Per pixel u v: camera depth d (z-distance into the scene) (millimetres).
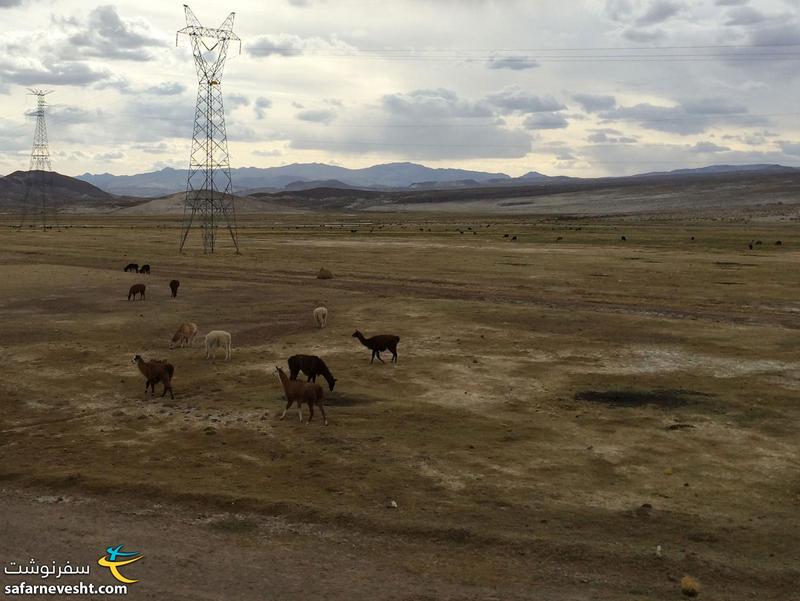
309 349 33781
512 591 12391
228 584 12453
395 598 12047
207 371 29234
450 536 14430
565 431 21625
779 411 23828
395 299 49656
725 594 12406
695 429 21891
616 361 31547
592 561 13484
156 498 16359
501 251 91812
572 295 53094
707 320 42469
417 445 20109
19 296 50812
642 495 16766
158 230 157000
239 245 103812
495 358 31984
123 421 22562
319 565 13234
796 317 43625
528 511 15711
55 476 17516
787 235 125562
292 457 19141
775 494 16922
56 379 27828
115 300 49438
